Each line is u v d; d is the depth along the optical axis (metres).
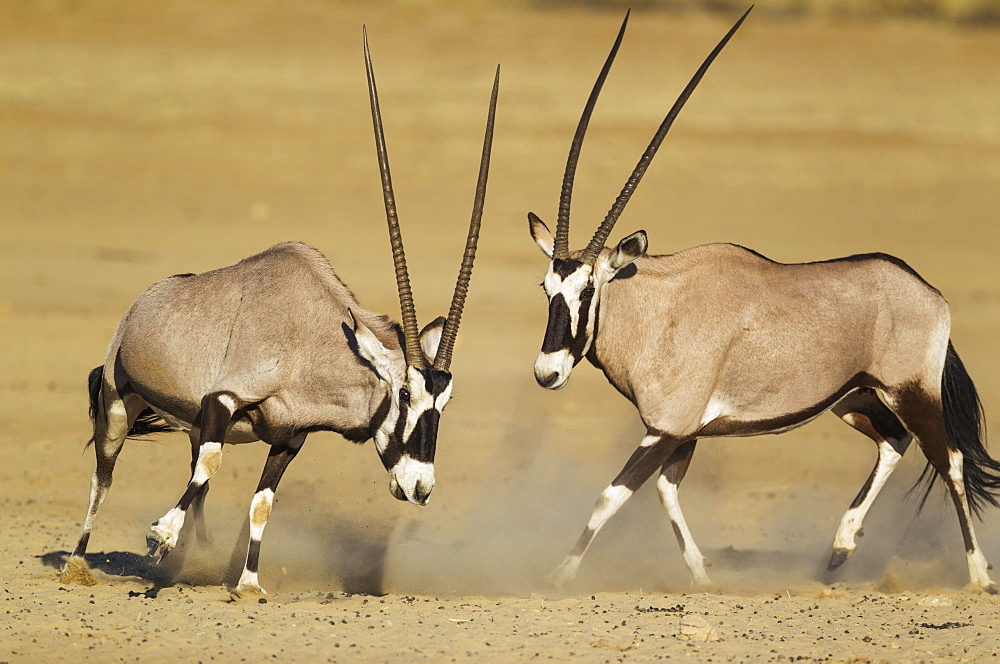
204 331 25.09
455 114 111.19
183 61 117.38
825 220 94.94
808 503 36.38
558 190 99.31
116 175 97.81
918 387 27.67
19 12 123.50
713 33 133.25
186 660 20.05
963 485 27.89
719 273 27.09
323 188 97.62
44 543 28.95
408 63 120.12
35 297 67.12
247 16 126.50
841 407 29.42
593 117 112.19
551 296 26.30
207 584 26.09
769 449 43.84
